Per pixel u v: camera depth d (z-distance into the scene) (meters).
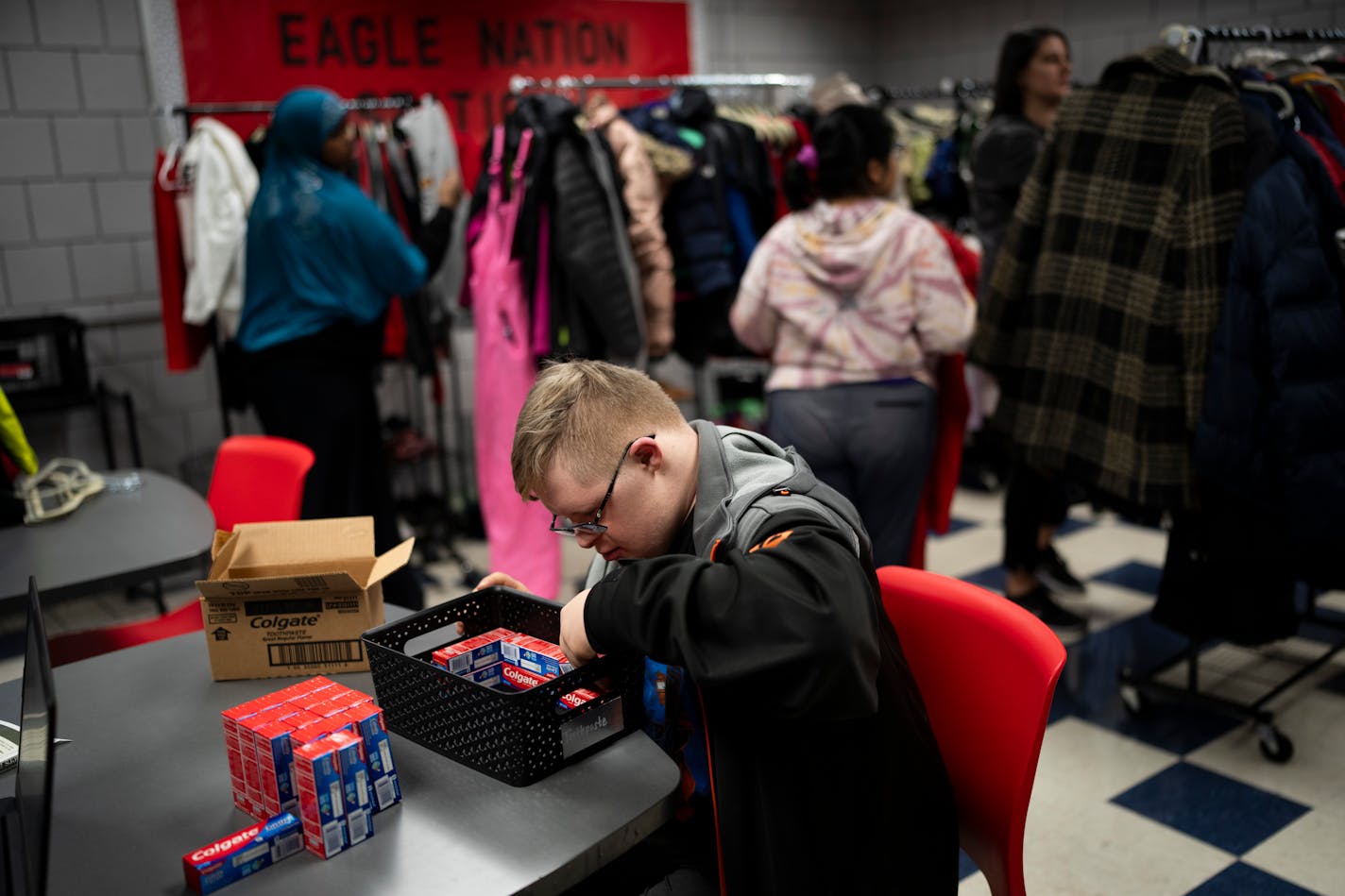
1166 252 2.21
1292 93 2.42
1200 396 2.19
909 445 2.60
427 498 4.46
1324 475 2.08
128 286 4.06
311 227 2.86
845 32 6.11
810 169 2.91
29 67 3.76
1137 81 2.29
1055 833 2.19
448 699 1.12
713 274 3.69
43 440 3.92
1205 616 2.45
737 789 1.07
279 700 1.11
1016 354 2.59
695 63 5.50
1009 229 2.58
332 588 1.36
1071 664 2.96
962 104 4.70
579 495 1.13
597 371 1.17
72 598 1.74
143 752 1.22
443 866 0.96
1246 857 2.08
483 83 4.82
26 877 0.98
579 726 1.12
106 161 3.96
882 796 1.11
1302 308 2.05
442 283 4.18
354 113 4.39
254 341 2.98
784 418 2.65
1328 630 3.09
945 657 1.33
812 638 0.96
